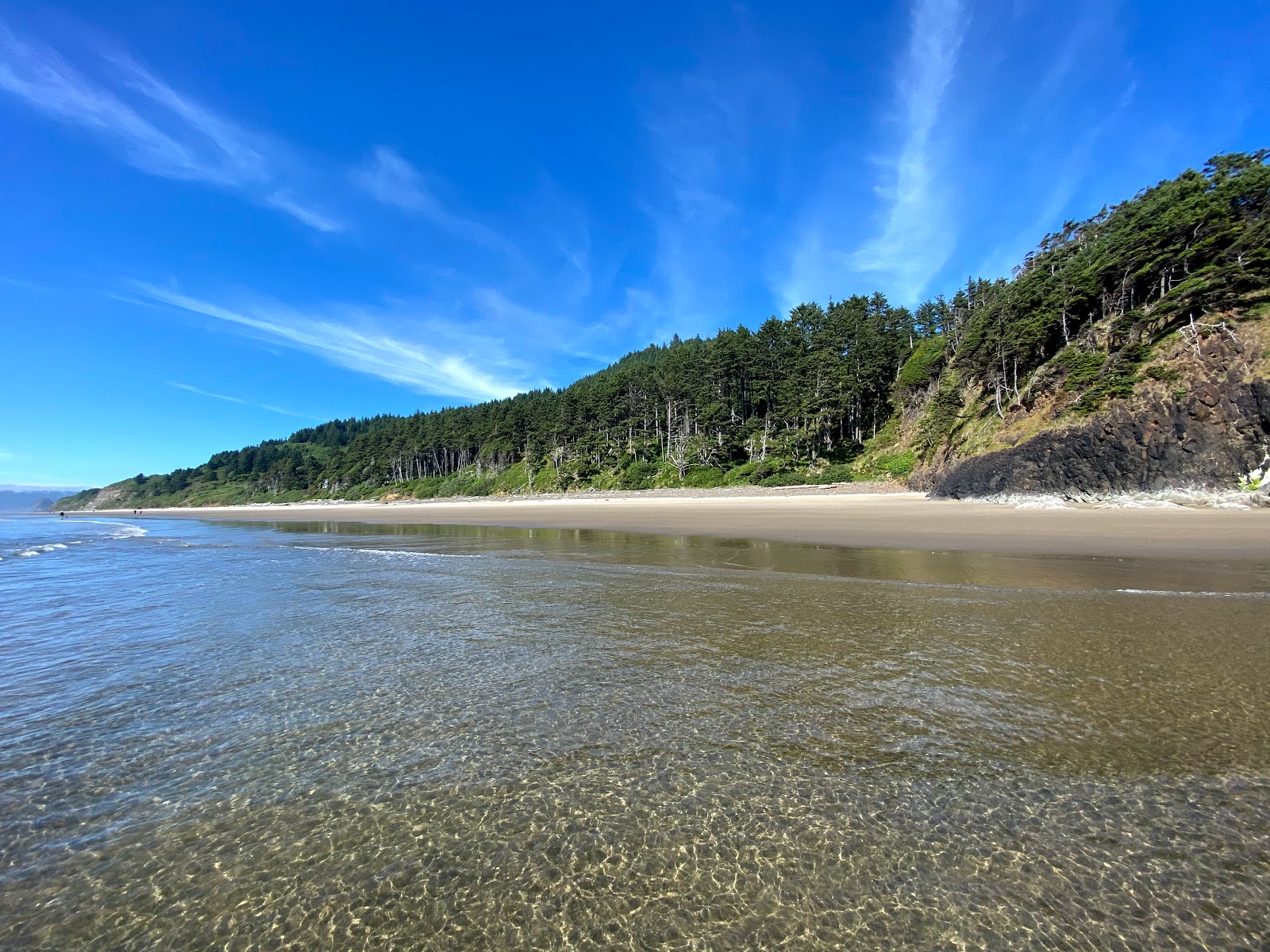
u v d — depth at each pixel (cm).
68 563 1670
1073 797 368
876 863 313
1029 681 572
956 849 322
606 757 437
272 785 406
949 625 796
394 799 386
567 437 8425
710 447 6900
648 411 8250
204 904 295
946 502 3519
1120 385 2903
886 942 263
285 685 609
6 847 339
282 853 332
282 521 4753
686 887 300
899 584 1118
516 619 887
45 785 410
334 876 312
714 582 1188
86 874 317
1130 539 1667
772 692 561
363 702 557
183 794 397
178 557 1822
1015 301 4403
